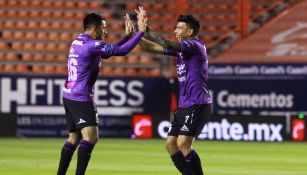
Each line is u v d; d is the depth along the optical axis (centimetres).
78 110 3334
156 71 8606
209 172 4484
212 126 7362
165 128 7506
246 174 4391
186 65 3291
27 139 7362
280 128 7319
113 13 9288
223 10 9331
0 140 7188
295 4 9069
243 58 8394
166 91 7625
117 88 7619
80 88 3334
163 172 4450
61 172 3469
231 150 6162
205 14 9281
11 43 8981
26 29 9156
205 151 6050
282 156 5650
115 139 7450
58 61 8838
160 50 3319
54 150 6028
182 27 3319
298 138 7319
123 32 9038
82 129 3350
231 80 7725
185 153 3319
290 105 7669
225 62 7794
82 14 9350
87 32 3391
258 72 7731
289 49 8456
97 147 6372
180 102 3334
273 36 8606
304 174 4416
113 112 7612
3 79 7575
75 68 3341
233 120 7350
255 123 7331
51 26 9212
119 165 4869
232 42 8788
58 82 7575
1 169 4519
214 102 7731
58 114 7581
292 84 7662
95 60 3338
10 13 9319
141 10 3275
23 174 4253
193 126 3291
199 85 3297
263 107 7694
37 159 5234
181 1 8300
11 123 7581
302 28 8712
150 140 7319
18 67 8738
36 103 7575
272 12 9044
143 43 3306
